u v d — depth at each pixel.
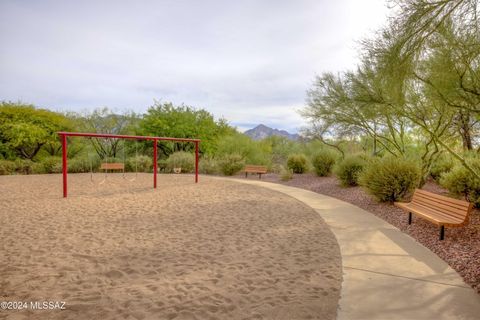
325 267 3.84
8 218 6.64
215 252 4.45
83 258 4.19
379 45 5.99
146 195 10.09
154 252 4.45
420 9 4.25
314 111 13.72
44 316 2.66
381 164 8.41
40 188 11.63
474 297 2.97
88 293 3.13
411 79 6.05
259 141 25.67
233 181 14.66
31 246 4.70
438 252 4.33
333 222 6.34
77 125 26.14
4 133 21.28
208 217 6.81
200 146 25.23
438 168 10.19
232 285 3.32
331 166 14.55
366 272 3.66
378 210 7.50
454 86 5.08
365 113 9.77
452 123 8.48
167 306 2.84
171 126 24.81
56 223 6.21
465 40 4.64
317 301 2.93
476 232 4.87
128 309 2.79
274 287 3.26
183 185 12.94
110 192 10.76
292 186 13.22
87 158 20.45
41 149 24.31
